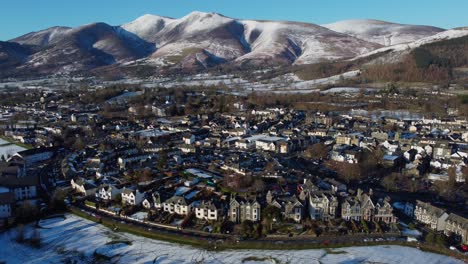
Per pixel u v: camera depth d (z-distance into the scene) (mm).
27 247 187375
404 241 190500
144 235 198875
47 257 178625
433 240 188625
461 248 185375
